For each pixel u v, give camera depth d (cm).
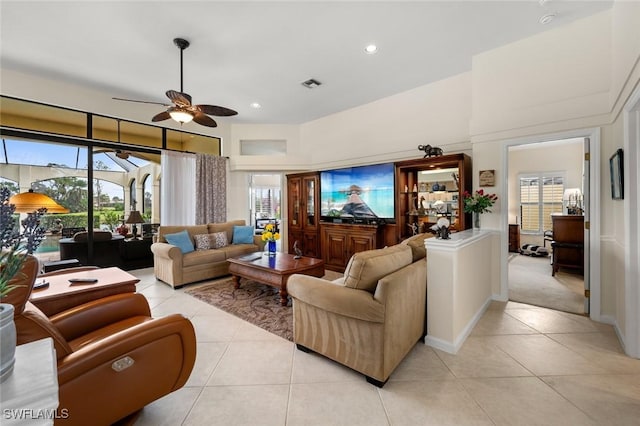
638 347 213
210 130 583
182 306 325
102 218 470
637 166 218
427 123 426
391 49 327
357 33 295
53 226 430
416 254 250
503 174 331
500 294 338
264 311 310
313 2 248
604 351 223
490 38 310
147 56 334
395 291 185
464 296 247
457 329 230
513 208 694
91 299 210
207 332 261
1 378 70
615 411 159
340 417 157
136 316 202
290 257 395
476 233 299
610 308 275
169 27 280
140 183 520
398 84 422
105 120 456
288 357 218
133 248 504
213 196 579
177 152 532
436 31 294
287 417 157
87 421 124
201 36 296
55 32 286
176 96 282
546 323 276
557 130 296
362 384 185
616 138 259
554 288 386
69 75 382
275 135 617
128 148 484
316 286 207
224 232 504
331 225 500
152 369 143
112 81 401
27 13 257
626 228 225
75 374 119
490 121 338
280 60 347
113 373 130
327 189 532
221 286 404
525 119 313
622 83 231
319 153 582
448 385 183
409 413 159
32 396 66
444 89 408
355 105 508
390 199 446
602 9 266
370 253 201
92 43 306
